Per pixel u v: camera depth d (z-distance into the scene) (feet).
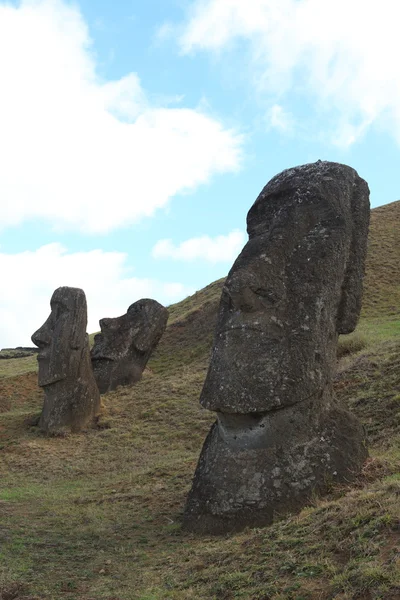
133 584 18.12
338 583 14.11
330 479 23.56
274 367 24.47
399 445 28.04
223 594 15.85
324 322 25.94
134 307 71.82
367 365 44.91
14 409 65.67
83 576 19.04
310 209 27.12
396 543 14.84
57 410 52.75
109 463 42.47
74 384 53.72
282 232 26.53
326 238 26.50
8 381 73.97
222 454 24.61
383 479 22.63
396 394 36.27
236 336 25.29
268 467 23.52
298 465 23.62
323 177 27.81
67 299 55.26
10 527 25.32
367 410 35.47
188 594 16.35
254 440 24.26
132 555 21.29
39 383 54.39
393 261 101.19
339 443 24.63
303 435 24.34
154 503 28.86
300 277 25.94
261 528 21.83
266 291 25.43
